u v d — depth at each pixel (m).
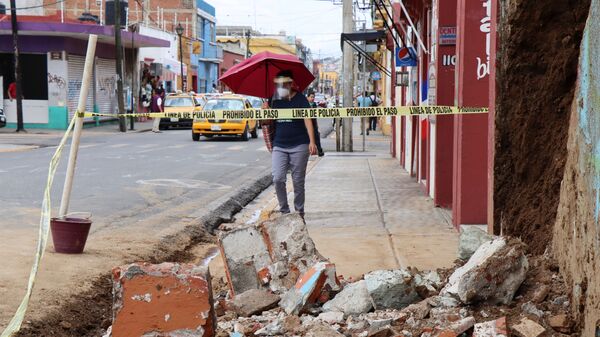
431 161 13.78
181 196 14.15
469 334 4.93
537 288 5.45
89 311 6.46
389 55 28.81
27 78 39.28
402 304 5.69
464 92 9.83
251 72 10.64
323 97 75.19
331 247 9.08
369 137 39.66
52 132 36.62
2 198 12.88
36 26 37.84
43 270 7.31
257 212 13.38
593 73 4.97
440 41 11.89
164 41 49.50
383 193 14.73
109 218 11.23
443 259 8.30
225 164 21.09
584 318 4.76
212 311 5.01
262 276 6.39
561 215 5.80
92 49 8.17
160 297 4.91
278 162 10.01
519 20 6.94
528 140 7.09
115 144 28.92
